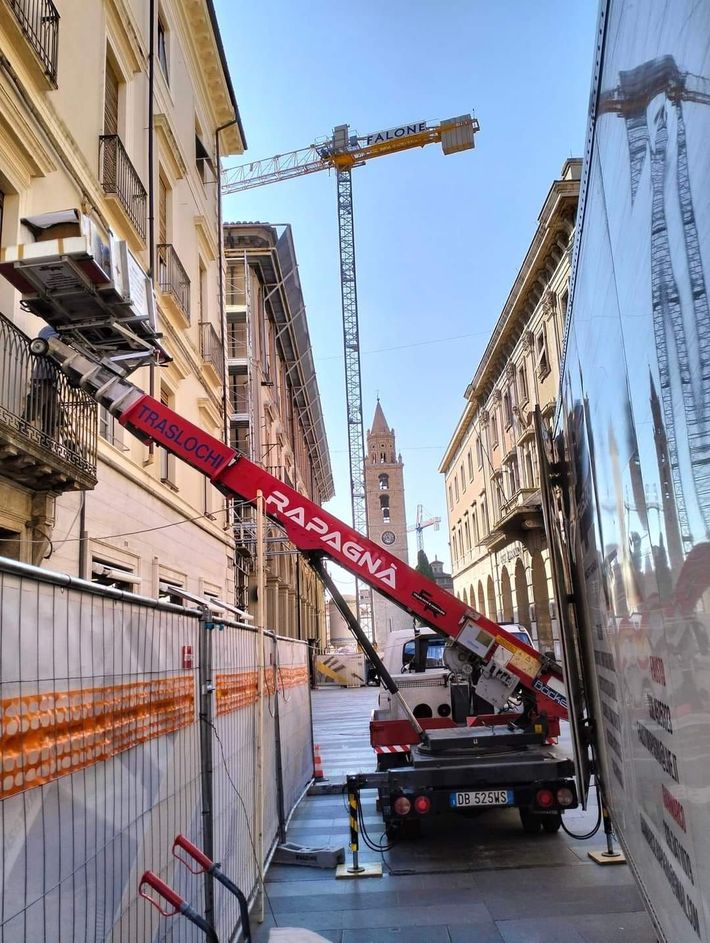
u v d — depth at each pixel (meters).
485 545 44.69
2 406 8.20
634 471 2.58
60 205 10.72
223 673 5.34
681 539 1.91
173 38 18.28
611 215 2.66
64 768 2.54
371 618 67.12
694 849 2.01
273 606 35.38
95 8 12.50
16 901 2.14
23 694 2.28
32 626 2.37
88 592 2.87
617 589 3.30
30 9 9.84
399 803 6.84
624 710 3.42
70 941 2.51
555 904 5.60
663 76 1.78
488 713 8.62
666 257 1.87
